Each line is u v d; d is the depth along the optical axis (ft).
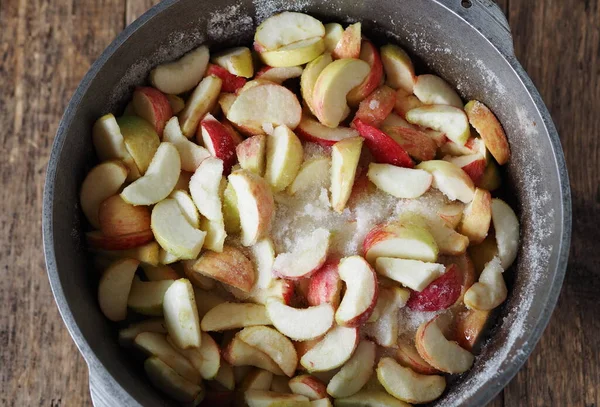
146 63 2.26
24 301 2.46
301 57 2.27
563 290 2.43
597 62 2.53
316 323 2.14
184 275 2.23
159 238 2.15
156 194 2.17
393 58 2.33
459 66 2.31
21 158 2.52
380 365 2.15
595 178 2.49
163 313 2.16
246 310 2.18
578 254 2.45
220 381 2.15
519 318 2.14
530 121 2.19
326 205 2.24
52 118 2.54
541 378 2.40
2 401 2.42
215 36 2.32
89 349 1.92
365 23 2.34
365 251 2.20
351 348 2.13
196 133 2.31
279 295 2.17
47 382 2.43
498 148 2.29
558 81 2.53
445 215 2.23
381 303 2.18
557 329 2.42
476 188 2.25
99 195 2.17
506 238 2.25
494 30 2.19
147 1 2.56
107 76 2.16
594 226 2.46
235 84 2.32
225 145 2.24
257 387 2.15
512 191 2.31
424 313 2.20
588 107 2.52
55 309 2.46
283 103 2.26
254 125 2.26
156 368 2.07
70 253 2.09
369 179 2.27
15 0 2.56
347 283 2.15
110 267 2.14
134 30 2.14
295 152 2.22
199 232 2.16
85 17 2.56
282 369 2.17
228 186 2.20
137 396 1.96
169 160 2.20
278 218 2.23
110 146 2.18
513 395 2.40
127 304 2.16
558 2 2.54
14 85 2.54
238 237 2.23
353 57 2.28
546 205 2.16
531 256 2.20
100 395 2.00
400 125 2.32
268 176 2.23
